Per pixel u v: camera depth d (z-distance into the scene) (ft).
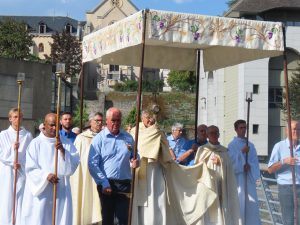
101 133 30.94
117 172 30.45
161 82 233.35
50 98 118.01
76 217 33.22
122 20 31.14
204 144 34.91
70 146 28.99
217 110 167.12
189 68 40.04
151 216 32.04
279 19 150.41
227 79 162.30
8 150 34.30
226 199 33.76
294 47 147.84
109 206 30.73
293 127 31.45
